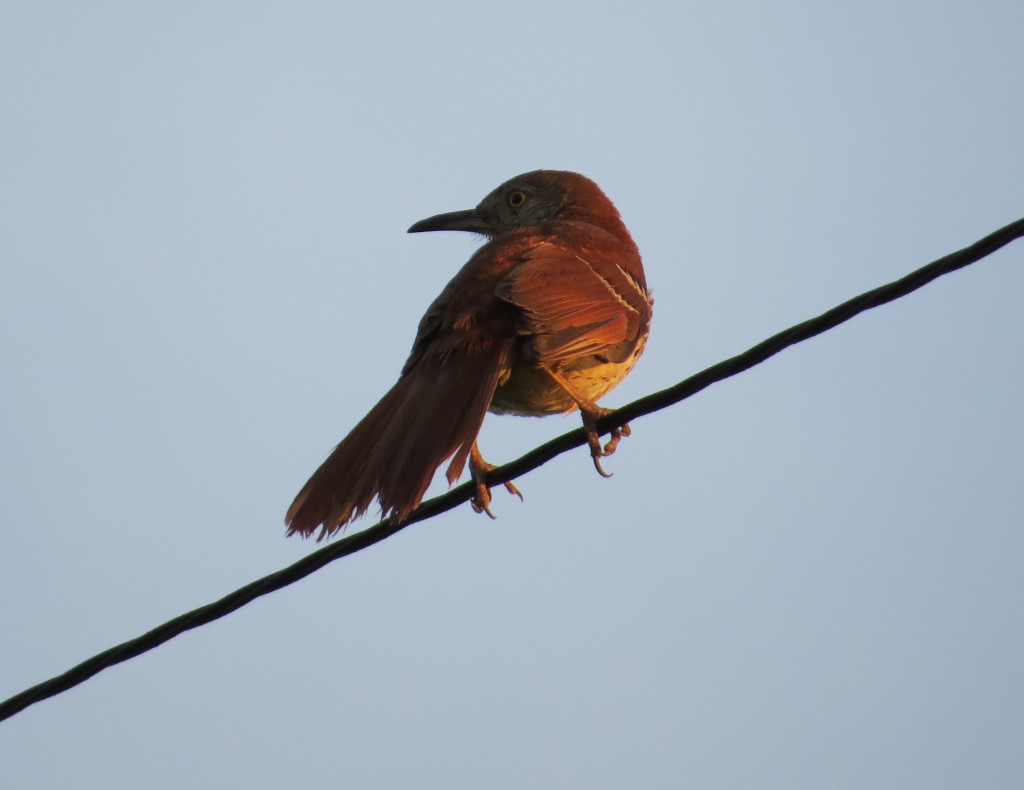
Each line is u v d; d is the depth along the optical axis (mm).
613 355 11148
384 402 10109
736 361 8977
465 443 9727
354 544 9336
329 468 9617
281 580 9211
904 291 8320
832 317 8562
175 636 9133
